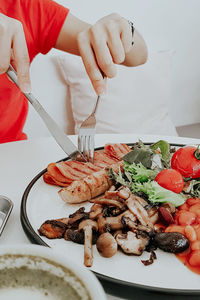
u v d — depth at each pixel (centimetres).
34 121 216
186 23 247
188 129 267
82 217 75
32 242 71
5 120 156
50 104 218
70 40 163
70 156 103
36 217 83
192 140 135
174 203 84
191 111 275
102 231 72
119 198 80
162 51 228
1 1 157
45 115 99
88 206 89
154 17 233
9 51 90
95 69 106
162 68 223
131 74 212
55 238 73
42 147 127
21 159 118
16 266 39
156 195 83
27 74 90
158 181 87
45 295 37
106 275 62
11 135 161
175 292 55
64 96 220
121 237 69
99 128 213
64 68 208
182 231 72
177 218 79
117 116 212
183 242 68
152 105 221
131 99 214
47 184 98
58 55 211
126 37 116
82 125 106
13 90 155
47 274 38
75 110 214
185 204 85
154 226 79
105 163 108
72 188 87
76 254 69
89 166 103
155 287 56
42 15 161
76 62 205
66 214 85
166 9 235
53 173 98
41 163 115
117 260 67
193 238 70
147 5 227
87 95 207
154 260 67
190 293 55
